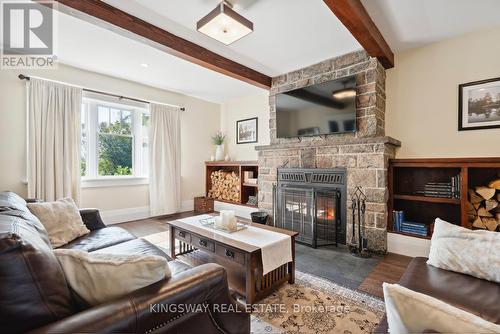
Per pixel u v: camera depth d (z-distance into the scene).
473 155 2.51
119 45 2.79
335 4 1.84
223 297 1.06
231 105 5.28
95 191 3.73
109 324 0.71
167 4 2.06
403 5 2.07
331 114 3.02
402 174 2.97
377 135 2.79
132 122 4.23
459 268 1.36
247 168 4.71
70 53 2.99
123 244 1.90
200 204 4.82
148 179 4.33
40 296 0.72
